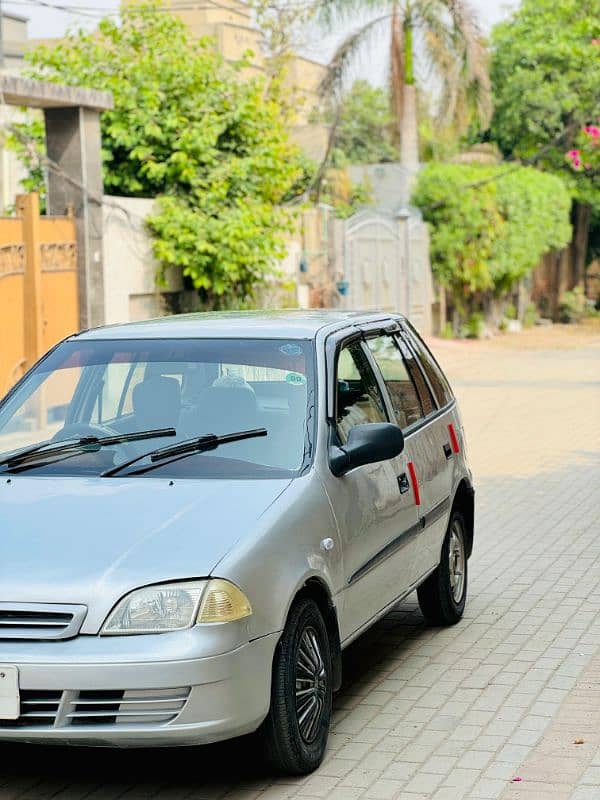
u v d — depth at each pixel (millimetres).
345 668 8445
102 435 7520
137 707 5785
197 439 7066
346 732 7160
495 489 15133
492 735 7035
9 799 6324
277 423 7188
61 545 6141
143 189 23266
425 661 8531
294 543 6426
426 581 9219
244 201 23422
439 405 9453
